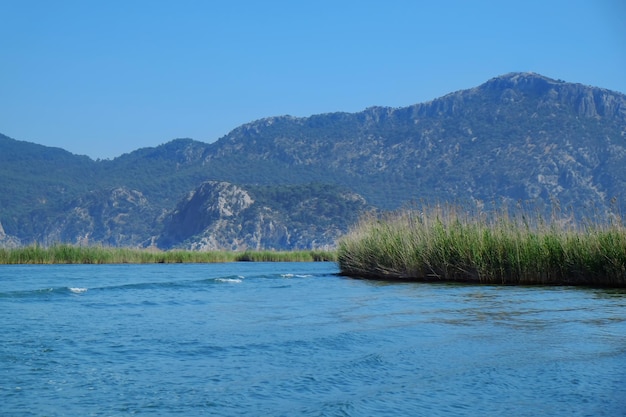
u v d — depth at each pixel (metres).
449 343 13.62
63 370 11.35
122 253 61.69
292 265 63.62
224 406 9.27
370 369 11.34
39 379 10.74
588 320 16.83
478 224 31.88
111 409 9.17
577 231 28.97
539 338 14.18
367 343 13.70
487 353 12.59
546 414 8.81
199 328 15.92
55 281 32.78
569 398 9.52
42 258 55.50
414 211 35.38
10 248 54.91
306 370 11.29
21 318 17.78
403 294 24.53
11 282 31.78
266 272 45.81
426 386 10.21
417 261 32.28
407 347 13.23
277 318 17.75
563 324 16.17
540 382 10.39
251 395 9.80
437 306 20.25
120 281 33.38
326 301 22.34
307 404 9.33
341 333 14.96
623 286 26.62
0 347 13.30
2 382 10.55
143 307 20.73
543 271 28.75
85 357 12.41
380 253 34.62
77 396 9.77
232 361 12.05
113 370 11.38
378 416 8.78
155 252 67.12
